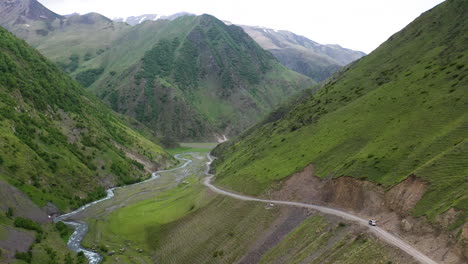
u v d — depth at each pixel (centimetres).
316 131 11050
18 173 10056
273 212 8006
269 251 6900
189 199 11600
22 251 6881
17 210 8550
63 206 10725
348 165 7750
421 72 10150
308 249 6256
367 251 5284
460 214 4744
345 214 6725
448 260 4450
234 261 7119
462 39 10331
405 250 4894
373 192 6662
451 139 6303
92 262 7612
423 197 5622
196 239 8481
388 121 8669
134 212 11038
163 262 8031
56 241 8156
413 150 6850
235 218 8562
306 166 9069
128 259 7994
